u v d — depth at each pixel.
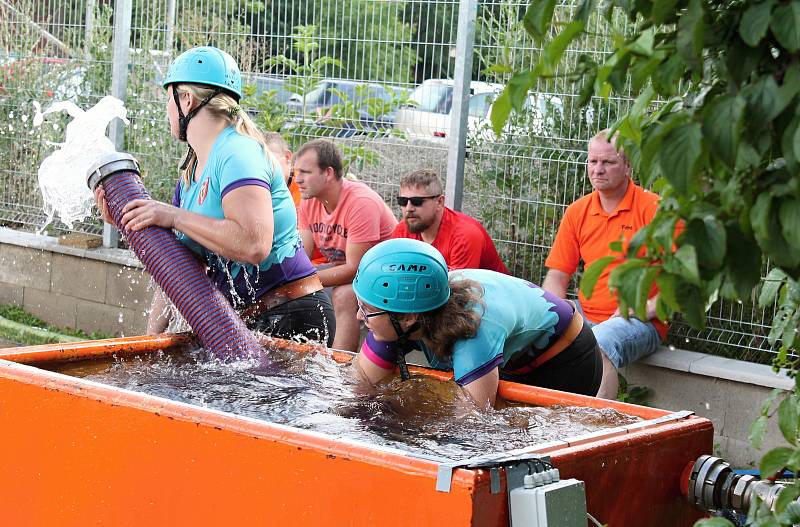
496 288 3.53
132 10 8.51
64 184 4.34
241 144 4.23
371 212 6.28
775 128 1.43
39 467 3.09
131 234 4.18
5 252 8.82
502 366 3.81
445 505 2.29
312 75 7.41
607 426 3.27
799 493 1.74
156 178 8.43
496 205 6.75
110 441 2.92
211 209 4.25
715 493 2.95
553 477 2.44
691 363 5.68
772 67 1.44
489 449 2.99
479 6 6.78
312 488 2.51
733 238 1.45
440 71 6.89
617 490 2.77
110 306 8.30
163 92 8.37
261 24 7.66
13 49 9.10
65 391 3.03
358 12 7.12
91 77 8.80
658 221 1.45
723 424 5.64
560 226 6.12
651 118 1.68
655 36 1.51
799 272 1.48
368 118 7.20
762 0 1.38
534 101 6.55
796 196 1.35
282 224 4.44
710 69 1.53
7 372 3.19
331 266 6.46
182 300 4.07
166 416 2.79
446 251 6.05
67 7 8.88
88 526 2.98
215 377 3.80
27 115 8.98
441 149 6.89
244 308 4.49
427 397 3.46
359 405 3.43
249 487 2.63
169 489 2.79
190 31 8.12
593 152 5.80
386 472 2.38
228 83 4.30
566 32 1.47
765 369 5.59
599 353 3.97
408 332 3.34
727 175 1.45
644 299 1.43
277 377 3.80
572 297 6.34
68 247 8.42
